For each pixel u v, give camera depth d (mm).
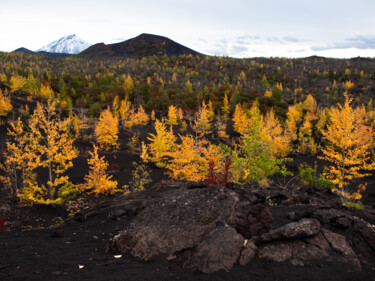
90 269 5145
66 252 6406
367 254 5379
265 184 13398
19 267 5363
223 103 79938
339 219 6414
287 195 9742
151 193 12602
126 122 55594
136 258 5688
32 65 195750
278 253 5324
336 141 16016
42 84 94312
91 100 84688
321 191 12930
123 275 4801
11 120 48031
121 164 30703
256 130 14820
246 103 69188
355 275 4754
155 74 183875
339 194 12570
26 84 82000
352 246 5586
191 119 65688
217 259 5051
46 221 12352
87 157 32156
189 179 21203
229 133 55438
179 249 5660
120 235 6465
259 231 5781
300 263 5070
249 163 14391
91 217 10688
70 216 12781
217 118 62719
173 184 13891
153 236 6027
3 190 17672
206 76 191000
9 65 152750
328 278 4645
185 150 21703
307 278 4633
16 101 66312
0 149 28500
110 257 5855
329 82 182750
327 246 5523
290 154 38750
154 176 26688
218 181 9547
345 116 15328
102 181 17219
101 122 37156
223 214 6219
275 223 6918
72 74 158125
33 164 14312
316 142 46531
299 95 141375
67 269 5191
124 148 41406
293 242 5637
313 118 65375
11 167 20203
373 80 179625
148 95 92125
